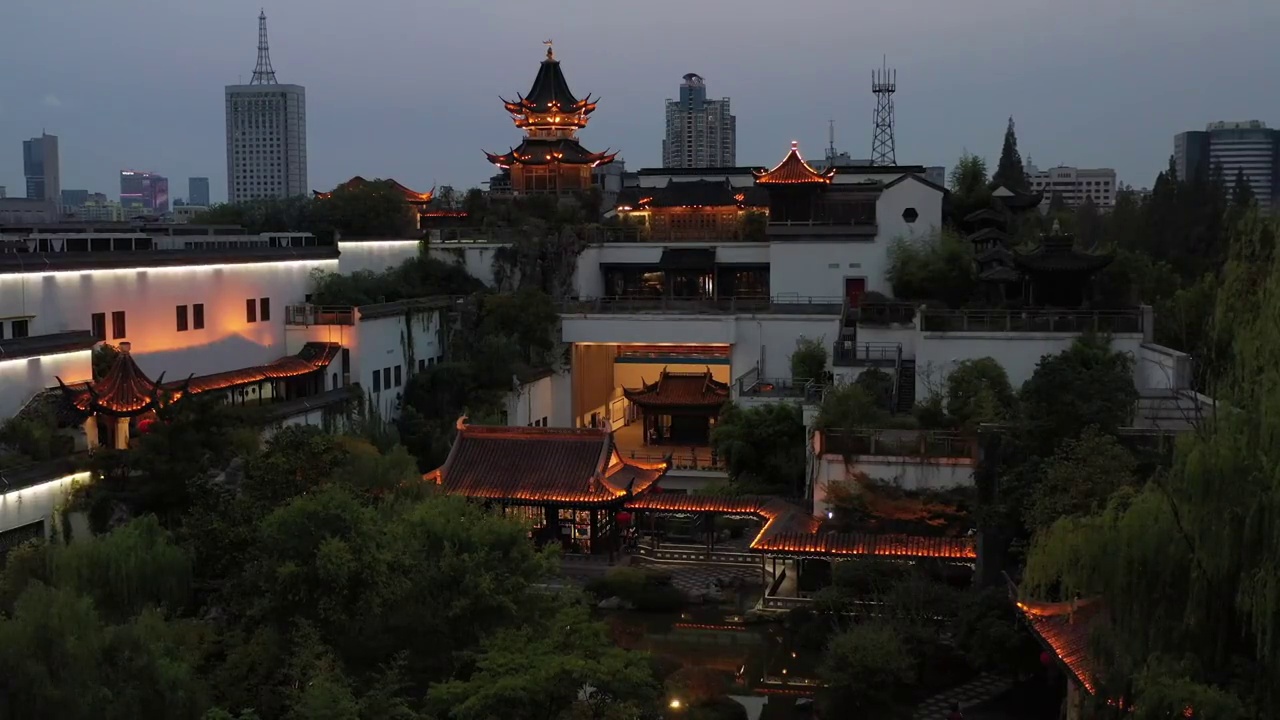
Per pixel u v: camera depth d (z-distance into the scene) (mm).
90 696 21406
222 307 58219
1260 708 21031
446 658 28188
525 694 23812
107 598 28484
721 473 64500
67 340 44844
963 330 53281
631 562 50500
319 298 65938
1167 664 21688
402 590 27500
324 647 25438
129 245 62188
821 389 59312
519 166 103625
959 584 41406
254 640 26438
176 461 38719
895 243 73875
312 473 32906
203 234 77250
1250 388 23609
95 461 39719
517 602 29391
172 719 22656
